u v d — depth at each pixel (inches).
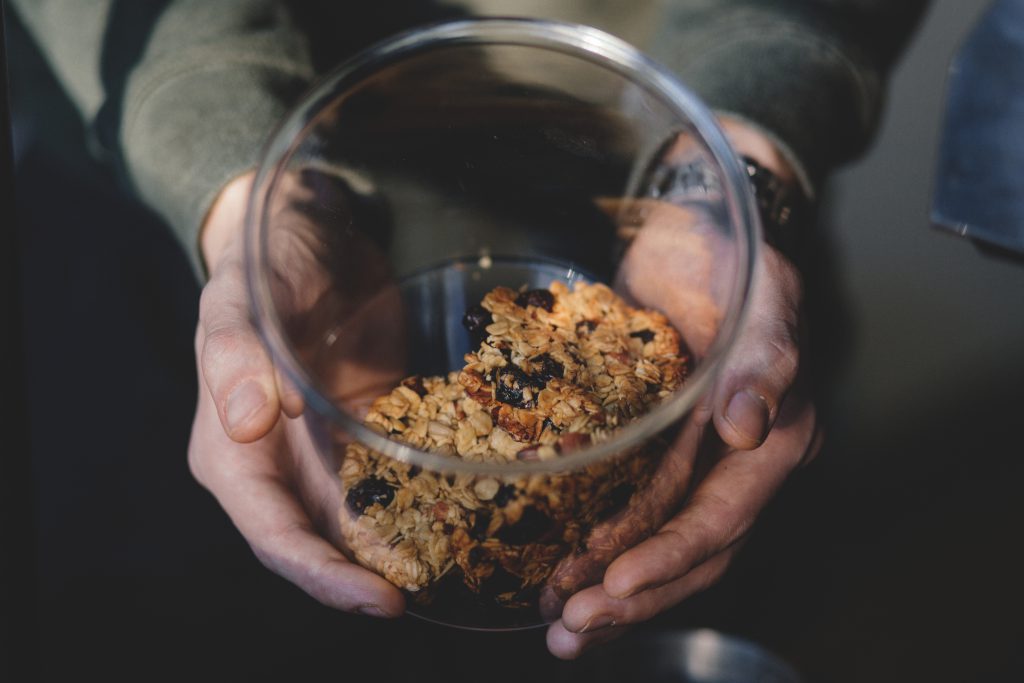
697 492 15.6
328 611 21.8
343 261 15.5
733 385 15.1
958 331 26.4
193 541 23.6
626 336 15.6
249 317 15.4
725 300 13.4
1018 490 23.7
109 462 24.8
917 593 22.2
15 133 28.3
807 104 21.7
